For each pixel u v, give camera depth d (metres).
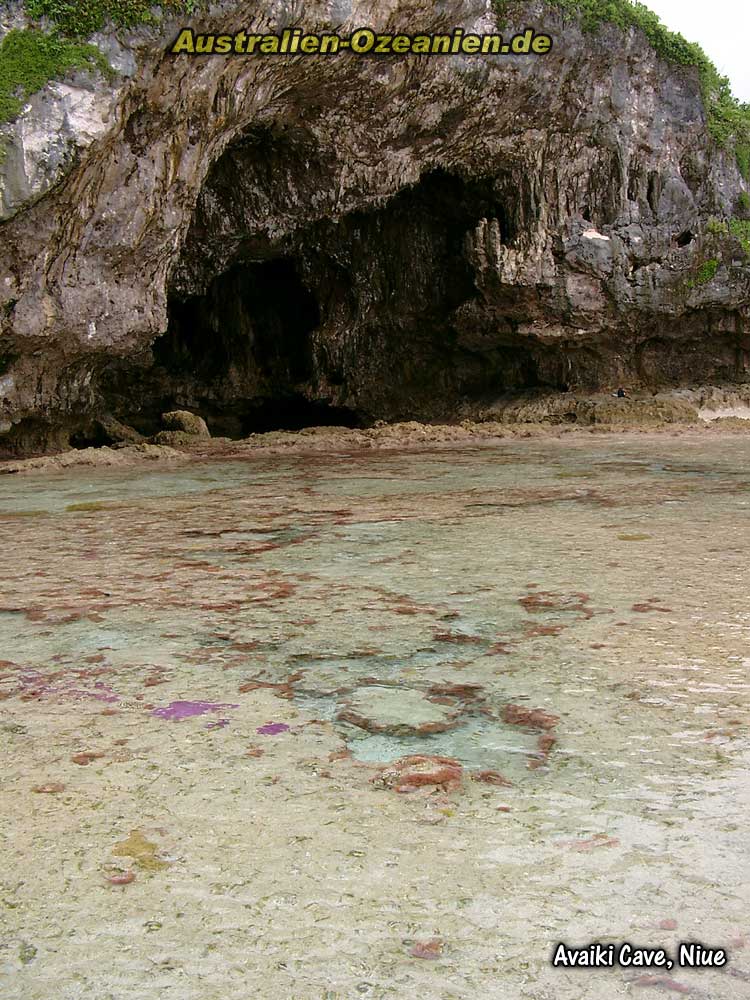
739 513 7.31
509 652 3.73
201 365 23.30
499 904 2.00
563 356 21.61
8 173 10.95
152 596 4.80
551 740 2.86
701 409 20.59
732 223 20.95
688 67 20.34
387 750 2.81
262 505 8.32
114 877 2.12
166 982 1.76
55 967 1.81
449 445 15.62
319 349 22.16
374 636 3.99
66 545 6.40
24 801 2.49
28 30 11.03
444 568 5.36
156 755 2.78
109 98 11.40
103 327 13.12
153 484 10.37
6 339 12.20
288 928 1.92
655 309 20.58
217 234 17.78
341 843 2.25
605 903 1.99
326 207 17.52
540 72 17.45
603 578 5.02
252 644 3.90
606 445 14.84
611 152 19.75
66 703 3.23
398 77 15.50
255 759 2.75
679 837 2.26
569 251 19.78
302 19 13.02
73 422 14.70
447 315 21.50
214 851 2.22
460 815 2.38
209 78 12.70
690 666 3.51
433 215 21.08
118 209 12.60
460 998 1.71
